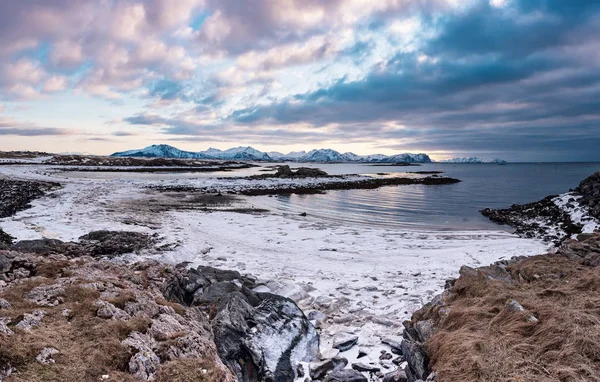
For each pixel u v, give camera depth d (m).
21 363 4.18
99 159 129.50
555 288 8.23
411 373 6.57
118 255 14.84
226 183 56.41
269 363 6.73
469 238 20.67
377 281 12.98
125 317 6.04
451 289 9.39
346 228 23.47
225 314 7.57
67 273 8.11
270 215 28.20
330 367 7.03
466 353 5.78
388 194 49.25
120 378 4.43
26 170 70.75
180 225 22.50
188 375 4.78
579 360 5.30
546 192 54.00
